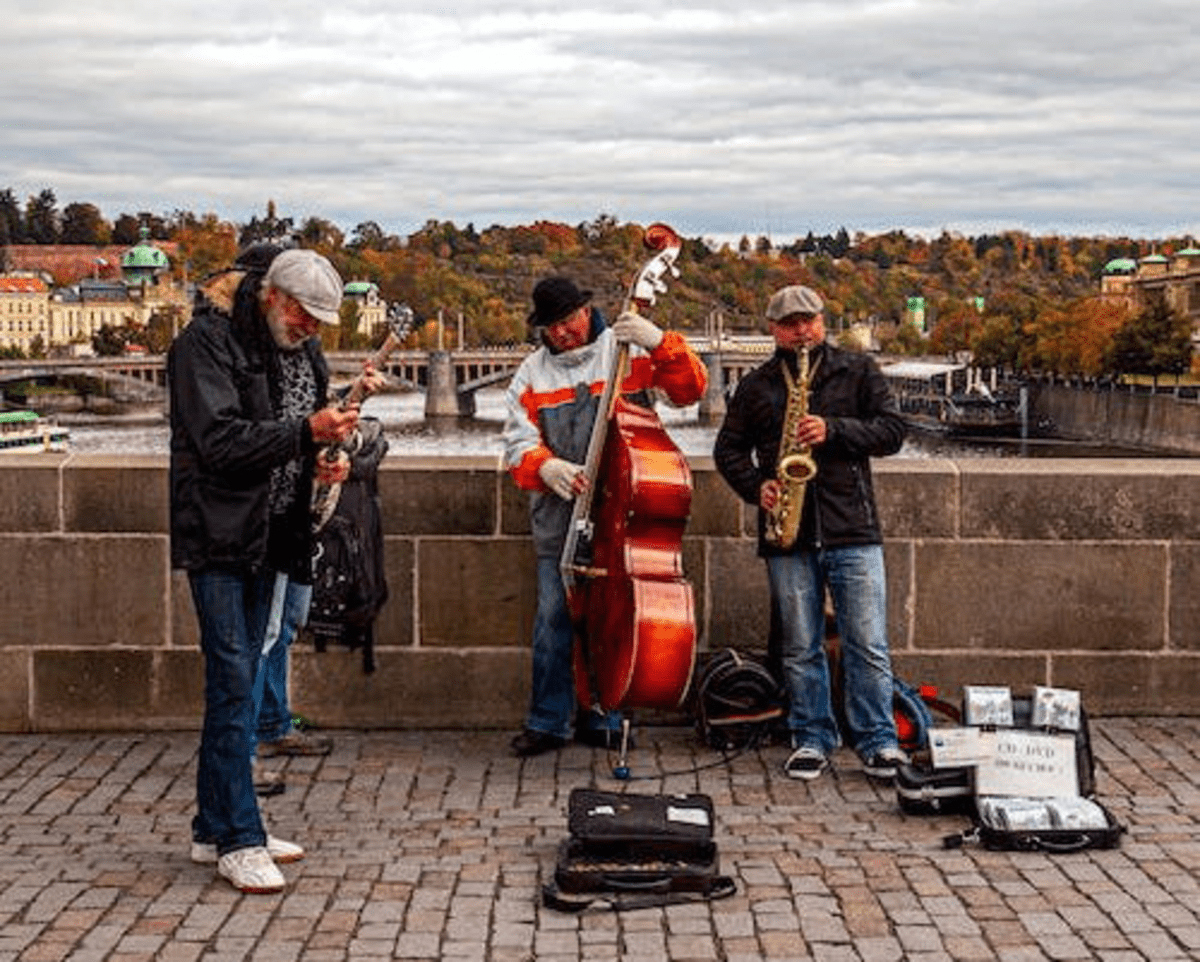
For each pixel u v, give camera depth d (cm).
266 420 560
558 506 715
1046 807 604
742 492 699
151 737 773
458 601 791
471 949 503
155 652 783
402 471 786
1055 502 790
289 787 684
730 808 652
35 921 526
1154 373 11856
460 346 13762
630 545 667
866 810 648
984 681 798
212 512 557
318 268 557
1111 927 516
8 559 779
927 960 491
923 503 791
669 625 652
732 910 533
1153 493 789
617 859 550
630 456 667
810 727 702
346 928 520
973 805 632
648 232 691
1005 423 12350
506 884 560
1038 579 793
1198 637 795
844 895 546
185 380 550
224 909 537
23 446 9444
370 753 740
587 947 504
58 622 782
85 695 784
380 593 719
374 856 592
